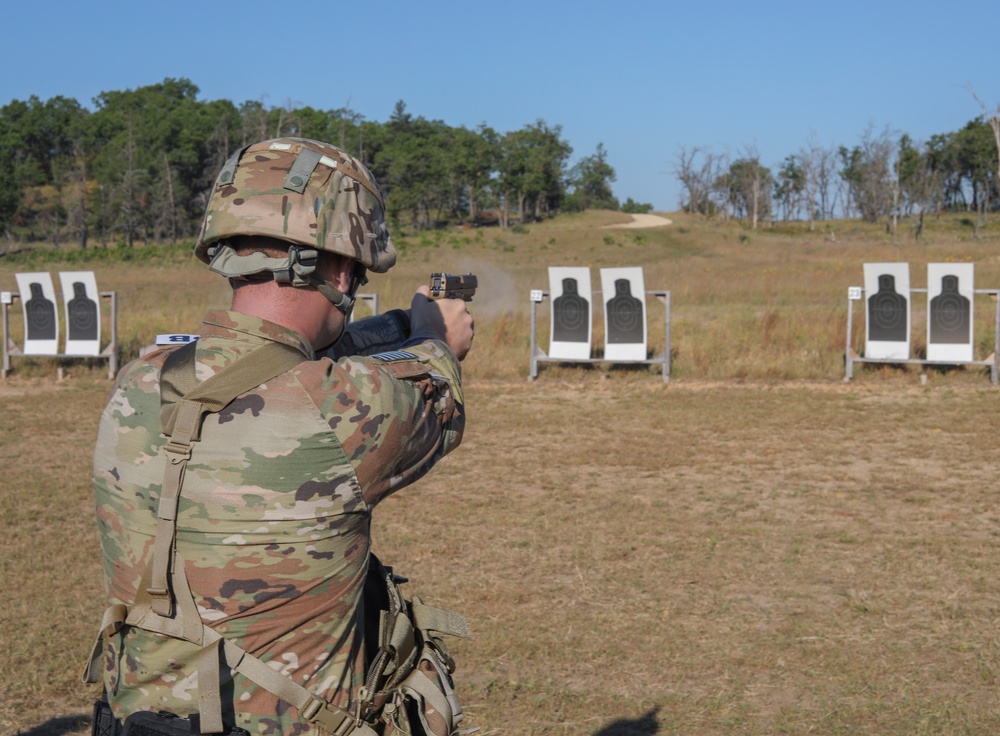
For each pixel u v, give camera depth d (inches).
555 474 317.1
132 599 51.1
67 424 404.8
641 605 203.2
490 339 590.2
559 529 256.4
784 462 328.5
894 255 1795.0
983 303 724.0
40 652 181.0
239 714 50.0
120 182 3698.3
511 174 4313.5
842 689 165.6
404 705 56.7
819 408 416.8
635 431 380.5
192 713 50.5
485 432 382.6
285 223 50.9
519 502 283.6
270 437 48.8
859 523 259.0
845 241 3038.9
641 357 501.4
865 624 191.8
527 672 173.2
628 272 498.0
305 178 51.9
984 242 2751.0
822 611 198.7
